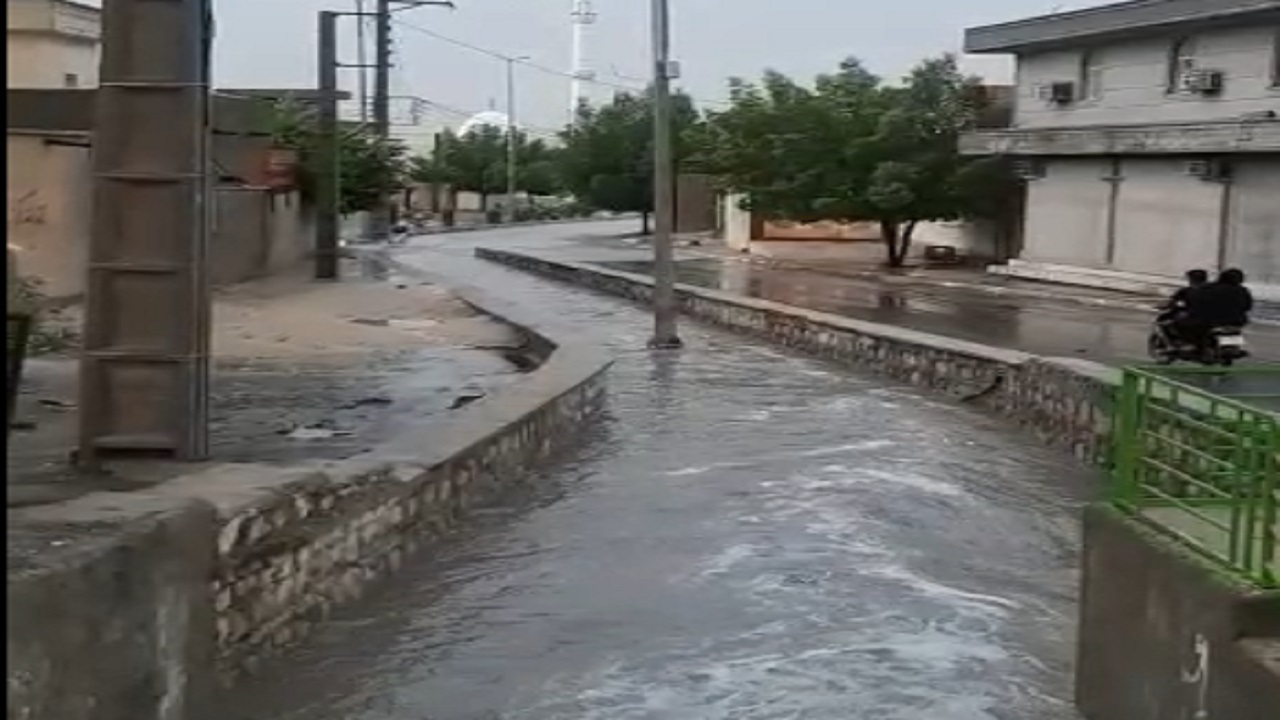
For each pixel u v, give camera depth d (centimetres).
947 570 1021
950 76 4147
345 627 879
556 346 1955
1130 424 699
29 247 2478
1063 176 3578
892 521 1162
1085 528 718
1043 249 3675
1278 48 2930
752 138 4259
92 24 3612
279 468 934
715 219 6625
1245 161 2980
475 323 2534
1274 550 580
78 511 669
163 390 1034
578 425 1581
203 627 699
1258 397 779
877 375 2078
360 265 4209
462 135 9631
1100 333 2403
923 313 2783
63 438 1249
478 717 736
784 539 1097
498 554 1052
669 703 755
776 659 823
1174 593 601
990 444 1521
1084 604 716
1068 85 3597
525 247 5600
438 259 5041
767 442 1523
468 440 1190
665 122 2388
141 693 623
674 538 1098
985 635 870
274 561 812
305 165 3947
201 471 962
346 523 919
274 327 2395
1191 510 657
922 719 730
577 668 809
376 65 5312
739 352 2380
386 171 4666
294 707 746
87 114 2519
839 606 926
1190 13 3073
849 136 4088
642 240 6231
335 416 1514
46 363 1791
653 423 1648
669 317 2428
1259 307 2830
